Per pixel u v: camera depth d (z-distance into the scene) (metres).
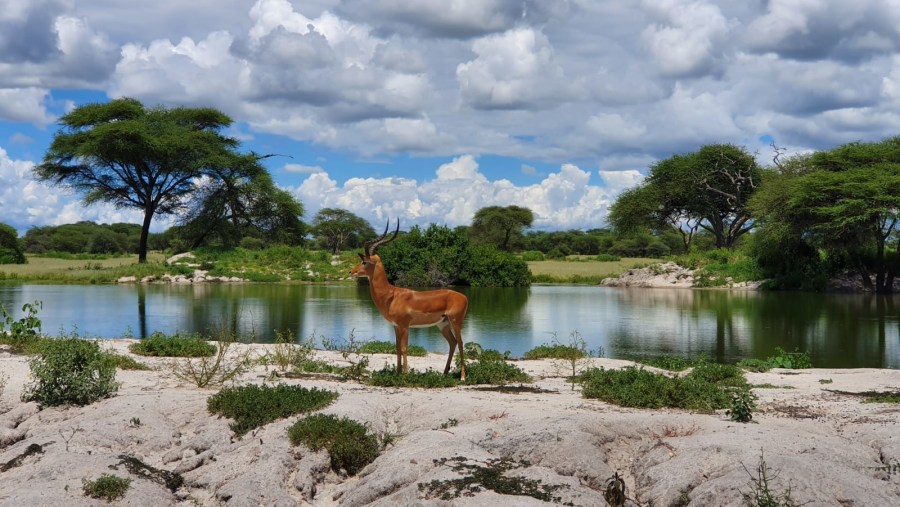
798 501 6.30
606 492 7.07
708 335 24.62
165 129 58.50
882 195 42.47
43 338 15.77
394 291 12.73
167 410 10.04
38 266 61.47
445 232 50.53
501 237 91.38
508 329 25.94
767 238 48.59
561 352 17.41
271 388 10.52
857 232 45.00
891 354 20.36
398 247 49.25
